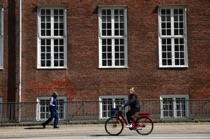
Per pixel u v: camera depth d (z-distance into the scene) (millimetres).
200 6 27516
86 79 26812
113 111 19656
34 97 26547
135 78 27000
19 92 26312
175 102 27016
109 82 26906
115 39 27141
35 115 26156
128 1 27234
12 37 26625
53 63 26859
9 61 26531
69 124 25516
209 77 27375
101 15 27156
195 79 27297
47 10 27031
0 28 26688
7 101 26328
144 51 27141
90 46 26969
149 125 19500
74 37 26938
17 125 25047
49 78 26703
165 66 27156
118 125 19469
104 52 27094
